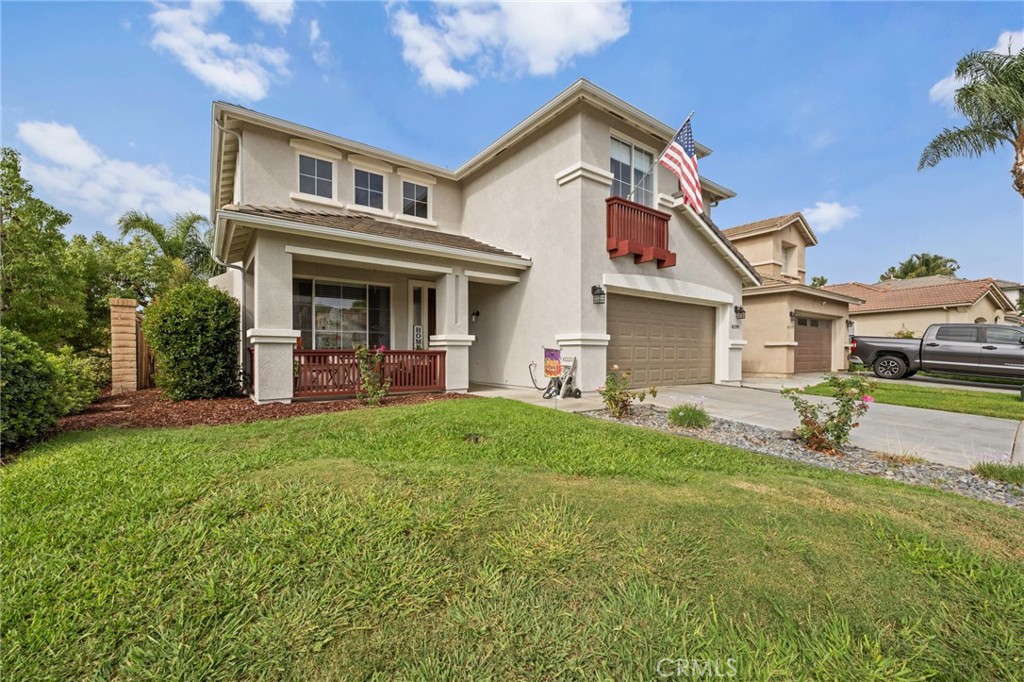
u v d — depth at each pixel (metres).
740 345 12.64
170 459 3.78
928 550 2.51
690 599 2.06
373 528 2.58
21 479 3.28
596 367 9.34
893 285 32.19
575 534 2.58
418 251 8.62
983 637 1.87
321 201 10.42
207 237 20.64
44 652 1.72
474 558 2.35
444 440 4.81
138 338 10.05
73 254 12.68
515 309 10.78
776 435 5.96
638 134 10.52
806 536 2.63
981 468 4.50
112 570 2.18
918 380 13.73
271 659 1.70
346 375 8.11
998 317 23.66
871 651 1.78
